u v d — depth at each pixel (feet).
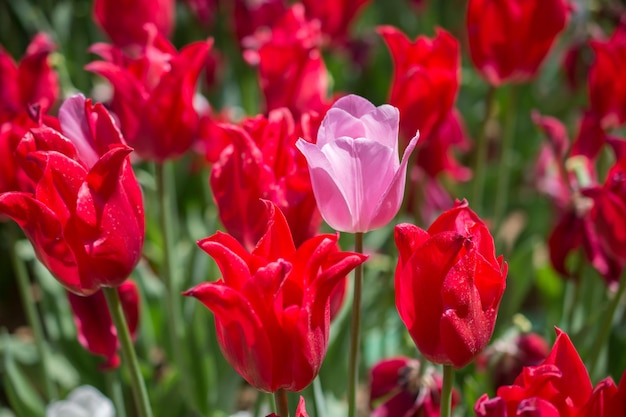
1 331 5.92
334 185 3.05
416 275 2.93
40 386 4.68
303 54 3.75
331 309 3.23
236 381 4.29
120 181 3.05
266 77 3.78
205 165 4.69
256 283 2.85
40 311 6.09
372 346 4.44
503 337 3.85
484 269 2.92
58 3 6.69
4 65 3.81
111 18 4.25
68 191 3.03
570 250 3.90
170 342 4.49
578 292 3.98
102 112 3.14
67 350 4.32
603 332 3.62
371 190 3.07
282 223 2.93
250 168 3.22
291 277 2.91
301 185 3.21
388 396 3.67
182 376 4.01
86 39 6.30
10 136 3.40
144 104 3.55
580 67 4.85
